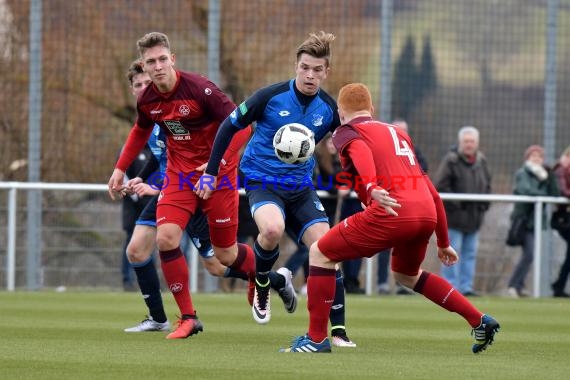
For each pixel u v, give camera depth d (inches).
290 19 1930.4
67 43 1902.1
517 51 1871.3
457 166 1603.1
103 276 1643.7
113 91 1932.8
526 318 1202.6
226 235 983.6
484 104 1872.5
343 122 797.2
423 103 1859.0
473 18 1872.5
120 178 983.6
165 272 924.0
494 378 644.7
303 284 1642.5
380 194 729.0
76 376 637.3
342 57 1923.0
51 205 1635.1
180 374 646.5
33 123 1668.3
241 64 1920.5
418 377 642.2
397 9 1861.5
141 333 961.5
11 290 1617.9
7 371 659.4
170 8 1942.7
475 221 1594.5
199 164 941.2
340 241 761.0
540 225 1626.5
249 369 669.9
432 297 789.2
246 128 928.9
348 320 1162.0
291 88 892.0
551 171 1633.9
